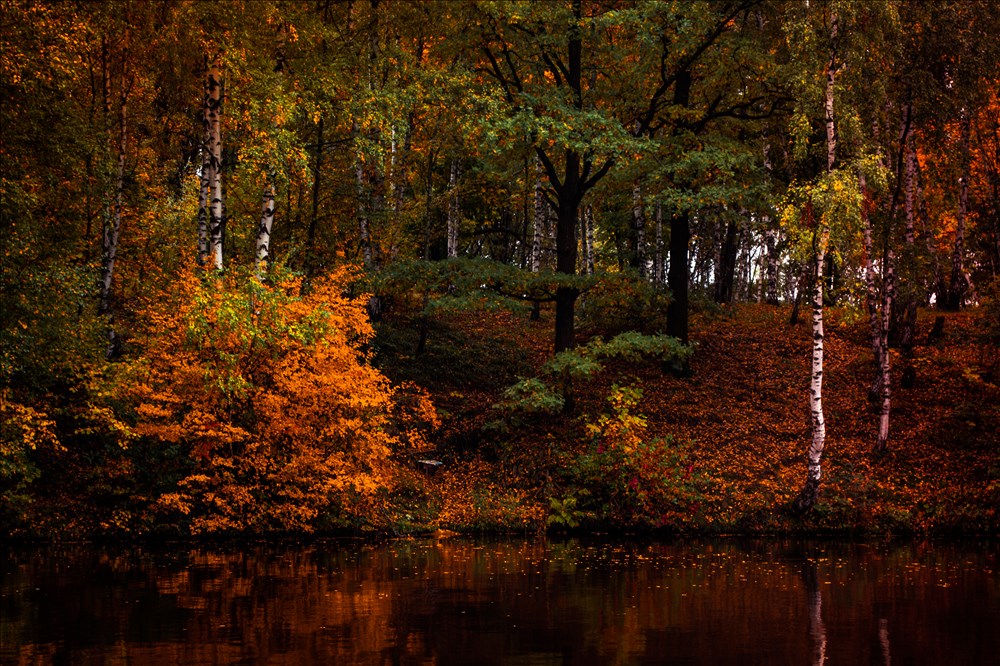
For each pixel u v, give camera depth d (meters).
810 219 20.14
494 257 44.50
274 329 17.17
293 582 13.08
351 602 11.48
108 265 20.56
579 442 23.80
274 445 18.69
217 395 17.55
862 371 28.23
